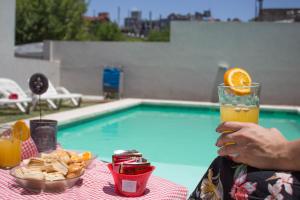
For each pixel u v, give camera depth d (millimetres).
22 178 1694
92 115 8508
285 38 12227
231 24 12516
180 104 11742
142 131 7879
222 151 1149
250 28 12406
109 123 8914
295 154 1023
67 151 2104
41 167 1833
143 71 13227
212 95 12812
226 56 12633
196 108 11648
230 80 1184
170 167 4664
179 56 12945
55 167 1813
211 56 12727
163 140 6941
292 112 10992
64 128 7598
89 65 13555
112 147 6242
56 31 22125
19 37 21906
